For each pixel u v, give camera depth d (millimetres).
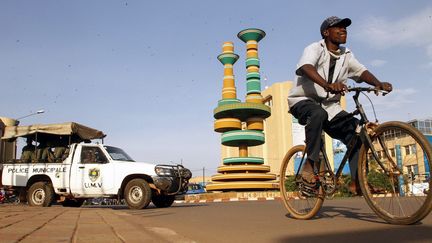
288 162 5723
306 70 4602
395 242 3131
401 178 4055
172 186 10438
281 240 3455
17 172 11305
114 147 11188
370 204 4426
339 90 4328
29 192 11000
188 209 9430
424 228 3836
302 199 5348
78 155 10766
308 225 4500
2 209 8188
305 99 4953
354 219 4938
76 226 4215
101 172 10414
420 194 3885
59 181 10766
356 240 3293
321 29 4938
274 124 67250
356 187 4633
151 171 10172
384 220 4527
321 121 4656
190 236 3893
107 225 4340
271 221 5203
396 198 4156
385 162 4215
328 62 4848
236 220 5617
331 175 4852
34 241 3012
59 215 6031
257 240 3512
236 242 3434
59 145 12547
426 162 3799
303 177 5047
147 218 6180
